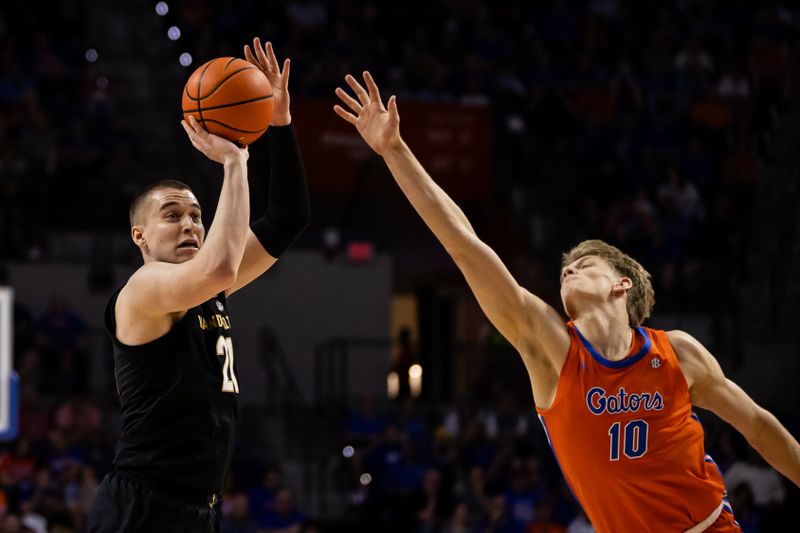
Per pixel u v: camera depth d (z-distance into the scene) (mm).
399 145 4660
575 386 4465
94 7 21375
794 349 16031
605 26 22438
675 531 4539
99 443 14312
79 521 12750
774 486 13688
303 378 18891
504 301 4520
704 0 23016
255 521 13812
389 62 21625
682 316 17625
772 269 16484
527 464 14461
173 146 19625
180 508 4477
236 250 4230
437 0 22375
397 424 16109
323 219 19562
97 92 19516
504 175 20359
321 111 19578
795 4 22438
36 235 18156
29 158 18578
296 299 19031
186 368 4500
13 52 19703
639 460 4492
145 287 4316
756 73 21516
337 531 14258
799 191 17406
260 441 16703
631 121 20781
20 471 13438
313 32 21062
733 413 4738
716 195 19766
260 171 18000
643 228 18484
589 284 4664
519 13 22688
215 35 20812
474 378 18109
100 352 17578
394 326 22484
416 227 20484
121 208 18609
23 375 15414
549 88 20672
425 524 14008
